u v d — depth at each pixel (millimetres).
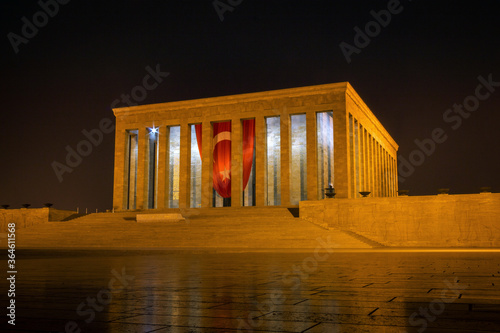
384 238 38312
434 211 37344
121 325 5617
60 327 5512
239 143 53531
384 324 5531
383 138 70250
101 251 28344
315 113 51188
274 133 54344
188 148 55969
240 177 53094
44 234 40781
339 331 5156
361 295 8203
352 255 23016
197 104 55812
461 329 5211
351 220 39438
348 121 50406
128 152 59750
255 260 19562
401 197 38344
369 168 59281
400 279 11039
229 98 54562
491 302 7297
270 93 52875
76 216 50844
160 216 41469
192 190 57188
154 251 28094
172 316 6223
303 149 53281
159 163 56594
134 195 59594
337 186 48969
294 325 5516
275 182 53656
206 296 8242
